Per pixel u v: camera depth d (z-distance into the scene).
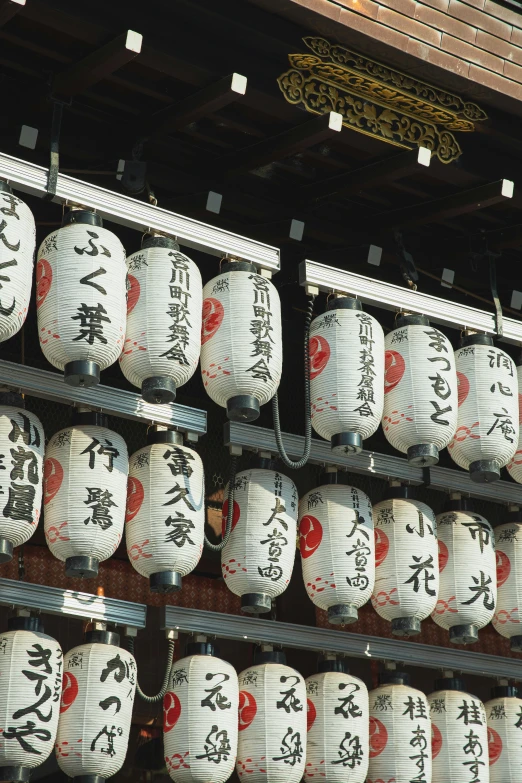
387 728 6.24
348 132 6.19
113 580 7.29
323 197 6.77
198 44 5.62
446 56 6.14
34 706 4.99
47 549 7.09
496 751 6.79
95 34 5.37
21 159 5.77
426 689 8.27
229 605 7.66
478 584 6.45
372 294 6.34
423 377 6.05
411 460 6.04
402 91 6.20
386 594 6.16
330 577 5.92
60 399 5.66
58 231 5.21
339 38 5.88
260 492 5.92
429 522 6.34
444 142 6.49
